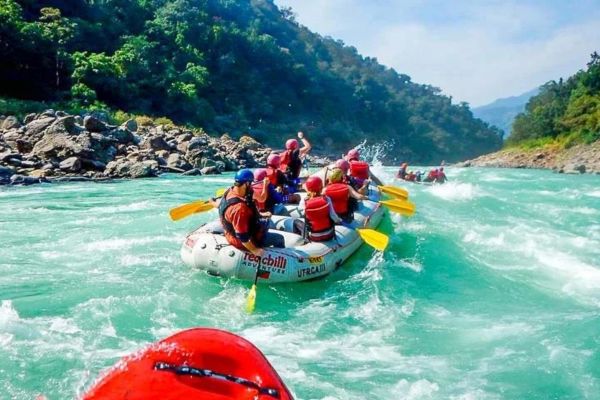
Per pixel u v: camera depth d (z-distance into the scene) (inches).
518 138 2610.7
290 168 383.9
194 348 105.8
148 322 211.6
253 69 3459.6
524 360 184.9
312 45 5236.2
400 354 191.3
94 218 413.7
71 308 222.5
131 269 278.4
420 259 313.7
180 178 781.9
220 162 975.6
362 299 249.1
